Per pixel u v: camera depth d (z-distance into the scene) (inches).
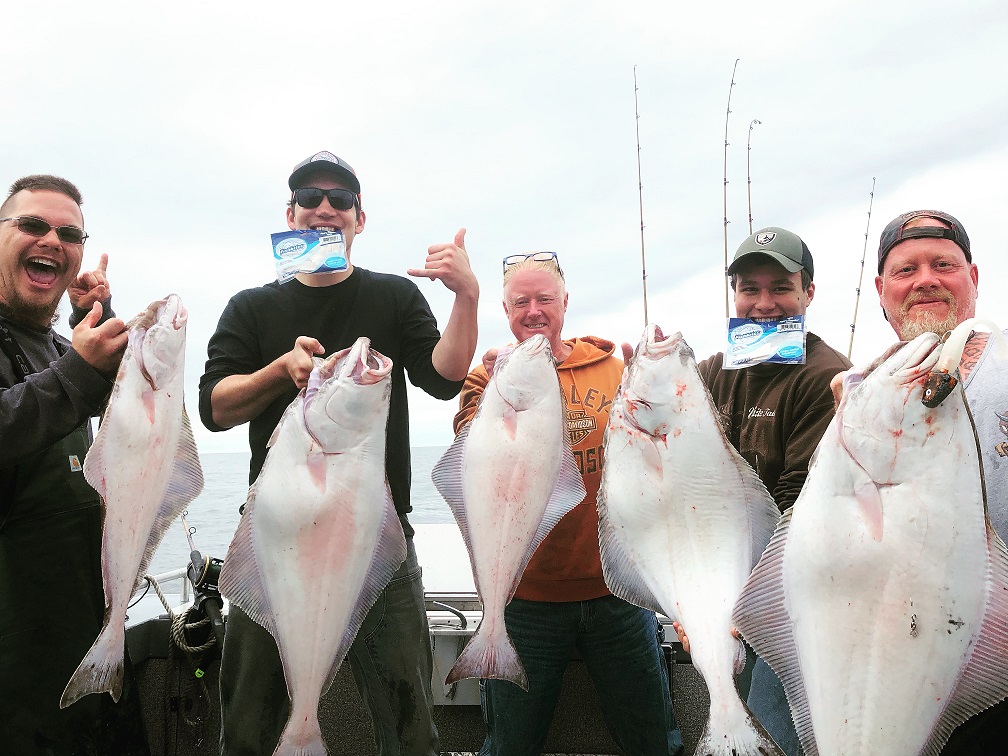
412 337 99.6
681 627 70.3
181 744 117.7
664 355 75.8
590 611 97.5
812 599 61.0
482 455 83.4
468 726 121.2
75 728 92.0
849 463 60.3
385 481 83.8
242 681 87.0
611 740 120.8
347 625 80.7
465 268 87.6
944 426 57.6
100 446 78.8
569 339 109.7
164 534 84.9
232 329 97.5
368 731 119.7
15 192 96.4
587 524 96.8
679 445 74.2
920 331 80.5
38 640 88.9
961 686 57.9
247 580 78.8
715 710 64.7
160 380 82.4
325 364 80.4
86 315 88.1
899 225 85.7
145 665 124.0
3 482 87.1
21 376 90.4
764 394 94.1
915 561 57.7
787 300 98.0
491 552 81.2
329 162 97.7
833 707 59.3
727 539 72.5
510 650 78.4
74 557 91.7
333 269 83.4
